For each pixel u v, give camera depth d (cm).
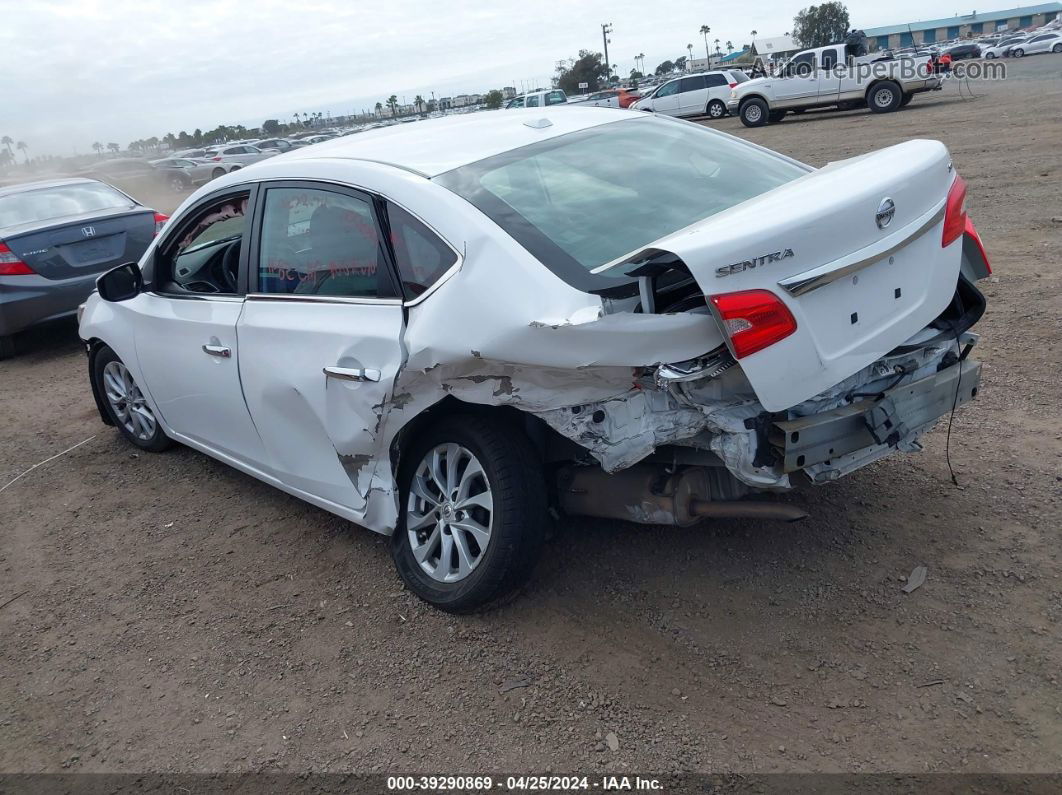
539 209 316
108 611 377
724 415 270
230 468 507
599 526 385
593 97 3947
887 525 360
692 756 260
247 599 373
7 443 592
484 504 322
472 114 436
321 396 351
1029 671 275
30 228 805
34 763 294
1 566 427
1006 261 714
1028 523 349
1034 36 5678
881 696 273
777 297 258
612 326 265
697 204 335
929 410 304
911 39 11312
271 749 287
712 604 326
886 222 279
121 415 546
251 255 390
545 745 272
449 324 297
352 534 414
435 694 301
